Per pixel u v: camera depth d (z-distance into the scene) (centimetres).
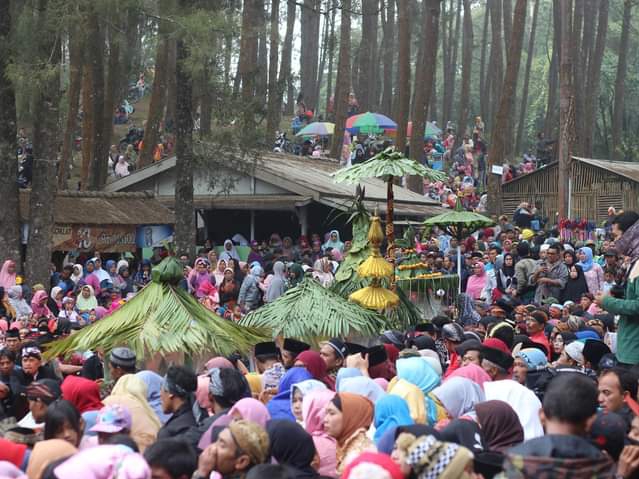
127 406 707
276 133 4412
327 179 2914
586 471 421
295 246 2606
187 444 527
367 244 1287
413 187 3406
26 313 1684
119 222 2338
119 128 4706
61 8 1845
